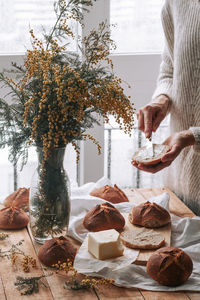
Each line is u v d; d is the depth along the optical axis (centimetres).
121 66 211
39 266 119
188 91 164
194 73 161
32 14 202
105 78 121
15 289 108
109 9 199
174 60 172
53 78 117
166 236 132
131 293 108
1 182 224
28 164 222
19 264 120
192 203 172
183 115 168
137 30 214
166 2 176
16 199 151
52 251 118
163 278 109
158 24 215
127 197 166
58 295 107
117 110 118
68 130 119
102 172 219
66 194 128
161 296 107
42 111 118
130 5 211
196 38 158
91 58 122
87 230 137
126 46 216
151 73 214
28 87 121
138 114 165
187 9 162
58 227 129
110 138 232
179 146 141
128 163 238
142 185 242
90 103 116
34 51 118
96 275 113
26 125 121
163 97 174
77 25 200
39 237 130
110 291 108
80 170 223
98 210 136
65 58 126
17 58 200
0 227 139
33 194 128
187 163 169
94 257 118
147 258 119
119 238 121
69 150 223
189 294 108
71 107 115
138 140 235
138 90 216
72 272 116
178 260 111
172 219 147
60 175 126
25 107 119
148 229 135
